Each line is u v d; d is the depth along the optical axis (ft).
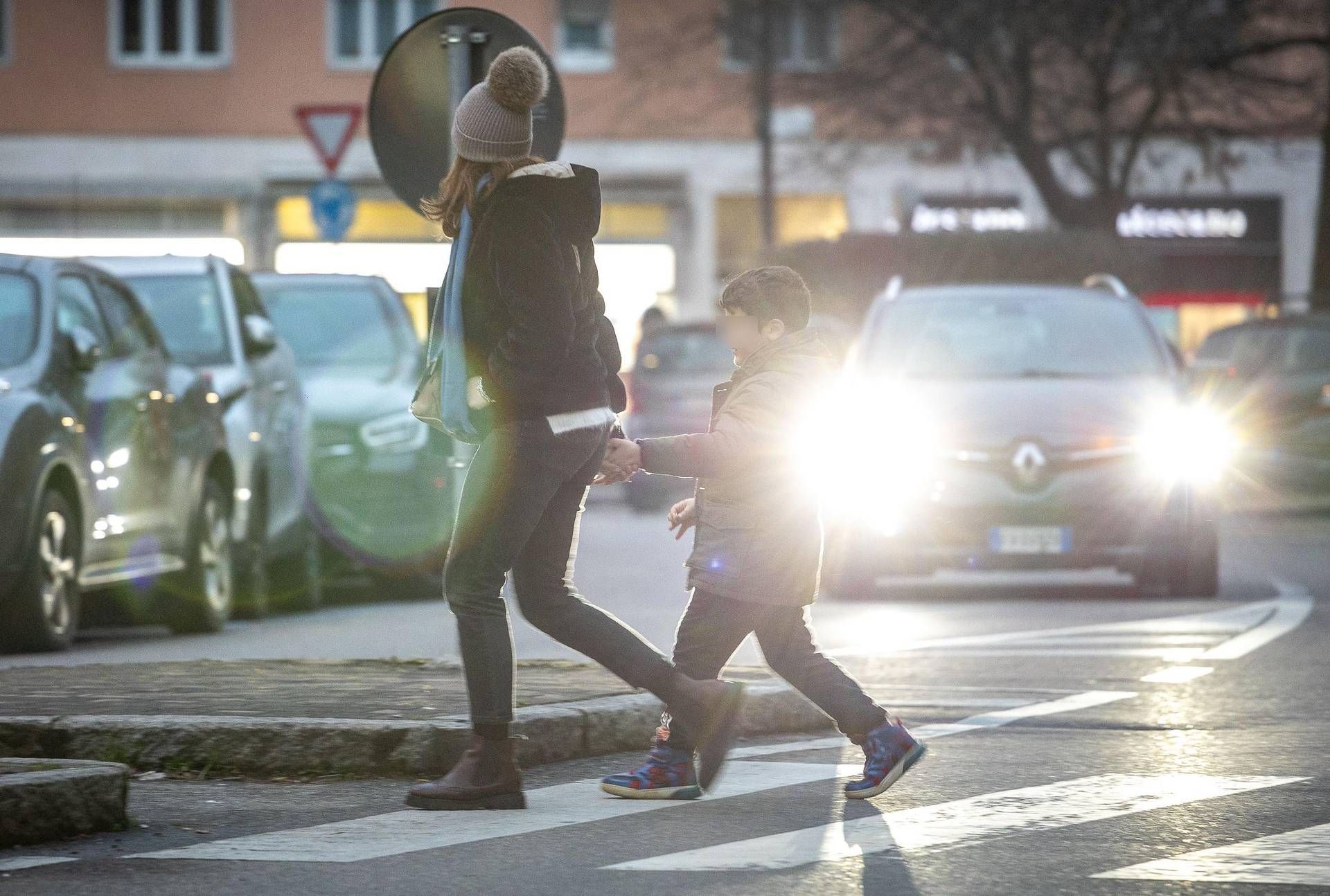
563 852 31.60
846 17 210.59
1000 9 166.81
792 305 35.12
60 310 64.03
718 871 30.17
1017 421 75.15
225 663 49.26
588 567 95.71
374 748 38.22
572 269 33.73
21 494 58.54
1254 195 238.89
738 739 43.75
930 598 78.64
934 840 32.37
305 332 87.10
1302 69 180.14
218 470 72.69
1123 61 171.63
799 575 35.04
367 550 81.15
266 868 30.53
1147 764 39.81
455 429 34.01
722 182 234.58
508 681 34.88
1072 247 156.46
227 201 229.45
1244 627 66.03
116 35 228.63
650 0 231.91
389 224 227.81
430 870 30.32
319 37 230.27
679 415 142.20
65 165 228.02
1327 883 29.12
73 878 29.91
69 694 43.06
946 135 189.37
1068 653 59.31
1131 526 74.90
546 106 52.39
